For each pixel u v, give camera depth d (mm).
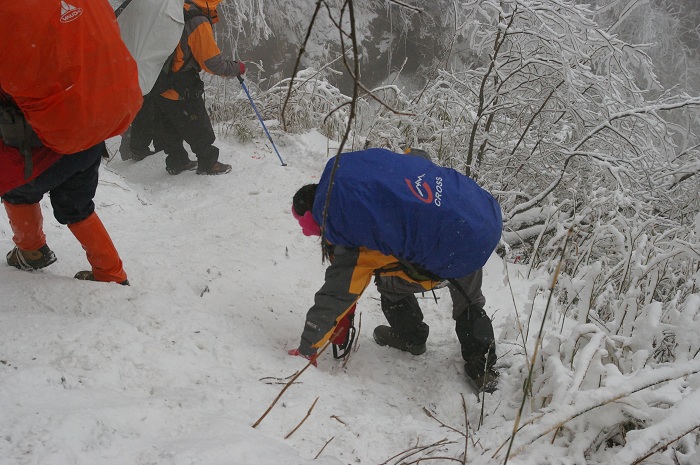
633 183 5477
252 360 2902
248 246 4570
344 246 2934
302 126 7516
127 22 5035
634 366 2555
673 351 2855
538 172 5828
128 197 5133
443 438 2424
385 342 3621
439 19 14359
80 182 3117
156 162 6496
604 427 2293
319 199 2826
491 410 2924
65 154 2871
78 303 3068
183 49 5410
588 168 5793
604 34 5516
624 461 1999
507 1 5344
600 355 2469
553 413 2193
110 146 7492
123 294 3189
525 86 6051
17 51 2414
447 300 4172
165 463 1879
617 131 5449
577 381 2340
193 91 5617
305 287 4211
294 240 4801
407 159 2926
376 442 2402
